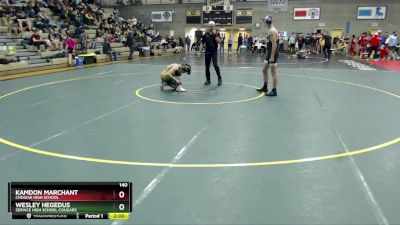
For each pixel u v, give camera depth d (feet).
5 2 62.69
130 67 56.54
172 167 14.89
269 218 11.09
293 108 25.66
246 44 102.12
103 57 68.18
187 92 31.91
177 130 20.11
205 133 19.57
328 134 19.47
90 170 14.48
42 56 55.21
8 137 18.81
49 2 74.13
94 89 33.81
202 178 13.87
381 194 12.56
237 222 10.85
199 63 64.90
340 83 38.14
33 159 15.69
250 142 18.10
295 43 95.96
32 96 30.22
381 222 10.82
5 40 54.34
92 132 19.74
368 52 79.92
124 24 95.76
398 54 82.02
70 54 57.72
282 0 103.30
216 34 35.29
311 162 15.46
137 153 16.47
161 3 114.32
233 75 44.91
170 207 11.71
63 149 16.98
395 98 29.68
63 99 28.91
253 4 106.22
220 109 25.11
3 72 44.75
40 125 21.17
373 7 96.78
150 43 94.58
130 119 22.45
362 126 21.08
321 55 88.99
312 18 101.91
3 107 25.94
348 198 12.30
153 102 27.50
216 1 109.19
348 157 16.03
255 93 31.48
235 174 14.24
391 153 16.52
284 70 51.80
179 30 113.60
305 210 11.54
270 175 14.15
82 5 86.22
